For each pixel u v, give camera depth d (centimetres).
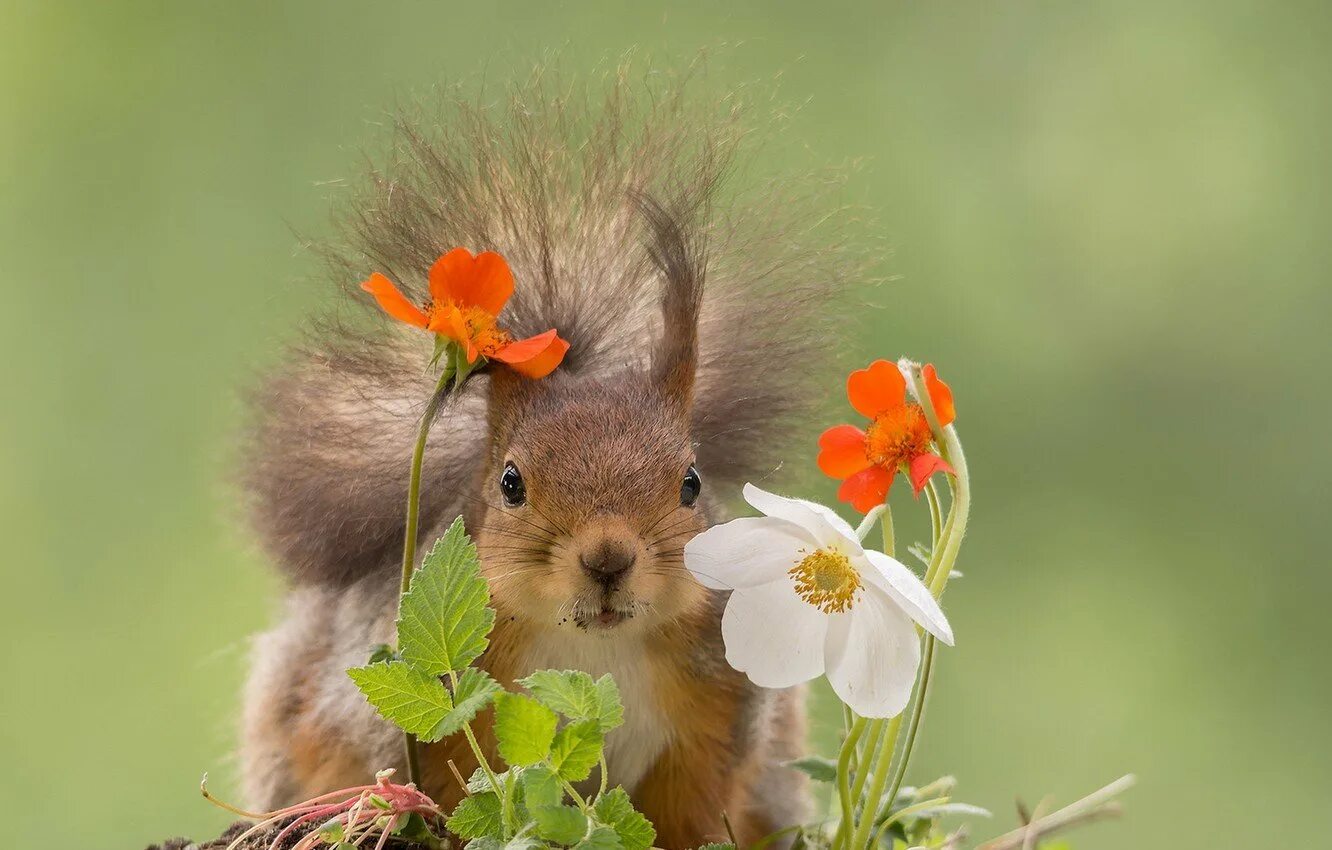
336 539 231
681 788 230
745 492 224
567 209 232
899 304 353
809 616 225
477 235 230
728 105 233
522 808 223
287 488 232
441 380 226
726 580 225
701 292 230
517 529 227
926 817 229
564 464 227
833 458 227
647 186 231
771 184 233
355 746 230
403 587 226
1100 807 229
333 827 226
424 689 223
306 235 237
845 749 226
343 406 232
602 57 235
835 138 365
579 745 222
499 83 235
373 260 230
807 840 230
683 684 229
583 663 229
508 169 232
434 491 231
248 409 234
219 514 237
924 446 226
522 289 231
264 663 234
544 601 227
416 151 231
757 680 225
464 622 223
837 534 224
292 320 234
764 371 233
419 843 227
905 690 224
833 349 233
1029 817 230
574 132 232
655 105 232
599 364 231
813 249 233
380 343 231
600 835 222
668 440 228
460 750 229
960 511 226
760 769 233
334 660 231
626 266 231
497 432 229
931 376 226
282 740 233
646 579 227
